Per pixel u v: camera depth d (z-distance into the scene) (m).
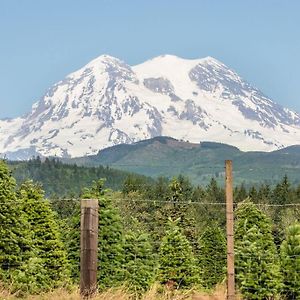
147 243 54.41
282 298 48.25
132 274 51.25
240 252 49.81
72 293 24.06
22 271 39.12
